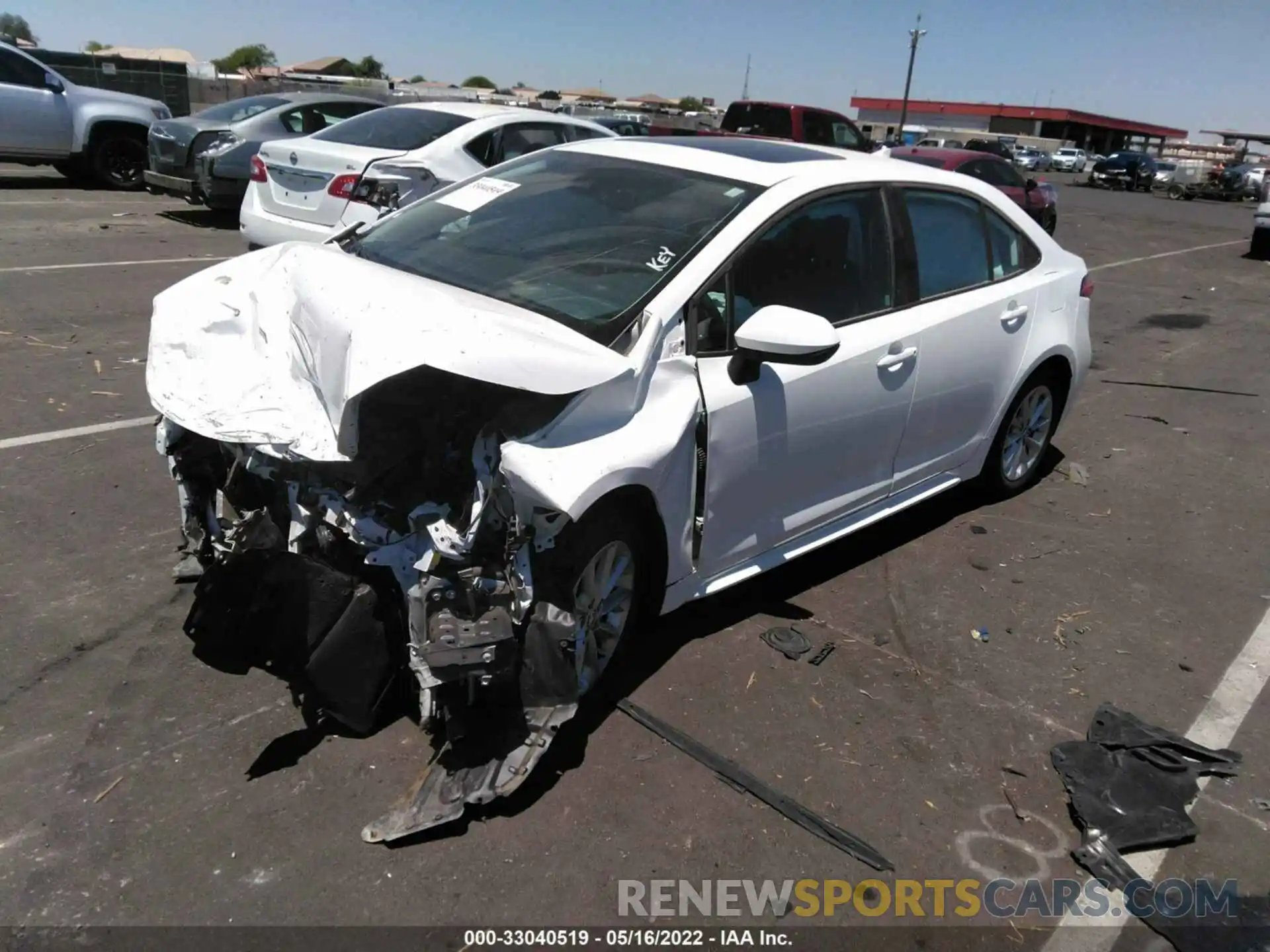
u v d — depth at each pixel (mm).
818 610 4016
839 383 3701
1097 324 10453
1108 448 6363
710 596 4020
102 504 4367
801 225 3652
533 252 3506
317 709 3090
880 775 3062
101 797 2713
